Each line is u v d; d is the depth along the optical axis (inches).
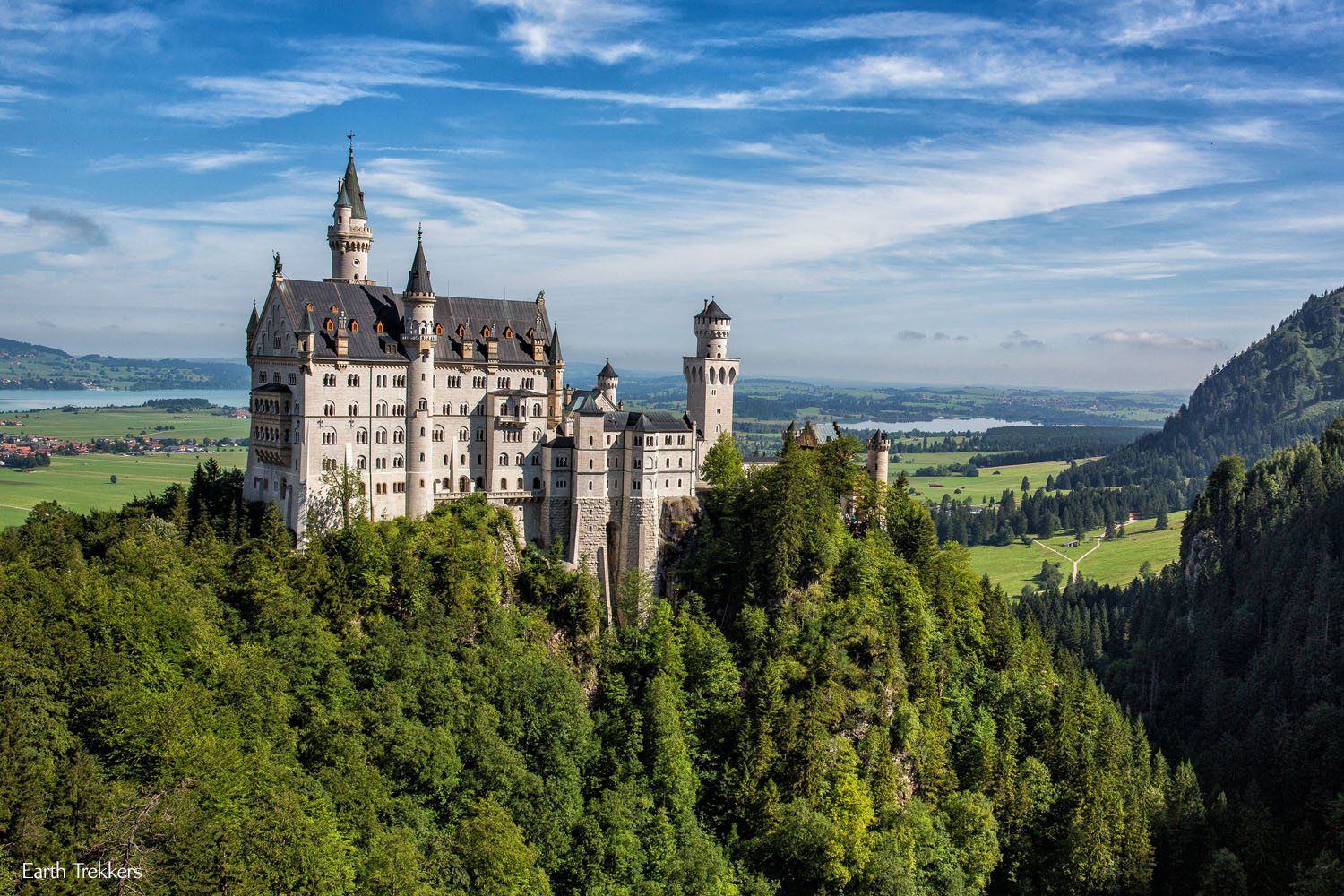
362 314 7322.8
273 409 7071.9
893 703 7672.2
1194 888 7539.4
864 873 6540.4
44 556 6427.2
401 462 7362.2
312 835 5147.6
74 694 5324.8
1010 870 7377.0
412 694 6304.1
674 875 6166.3
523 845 5836.6
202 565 6515.8
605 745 6845.5
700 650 7485.2
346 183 7731.3
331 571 6653.5
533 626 7268.7
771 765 7086.6
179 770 5142.7
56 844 4598.9
